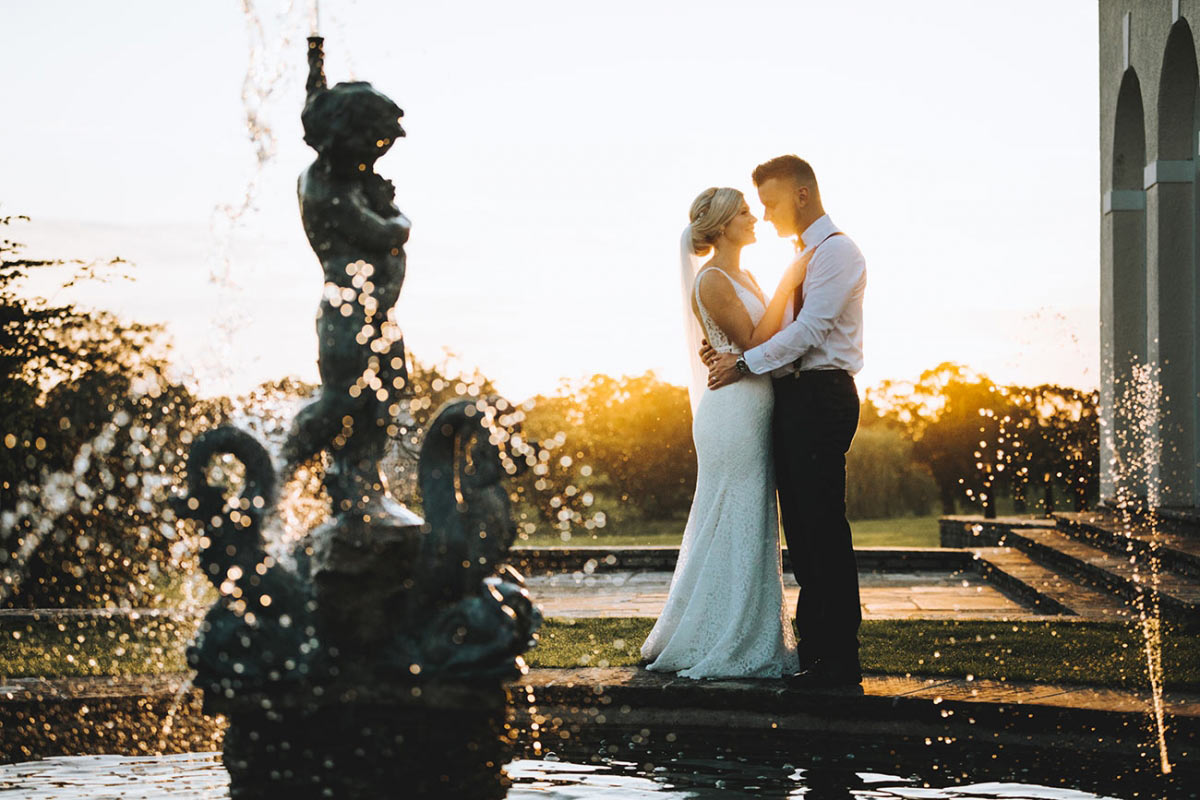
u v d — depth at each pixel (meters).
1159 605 7.93
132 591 9.72
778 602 5.26
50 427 9.84
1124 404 14.52
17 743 4.25
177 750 4.27
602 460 28.31
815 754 4.25
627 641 6.36
